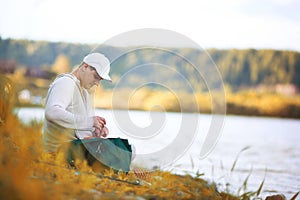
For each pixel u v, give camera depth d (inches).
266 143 427.5
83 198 130.4
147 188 158.9
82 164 160.6
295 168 301.7
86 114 183.6
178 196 157.9
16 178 122.3
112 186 151.3
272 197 197.6
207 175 254.1
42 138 182.2
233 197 192.2
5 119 203.9
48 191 125.6
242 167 298.4
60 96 176.1
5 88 213.2
